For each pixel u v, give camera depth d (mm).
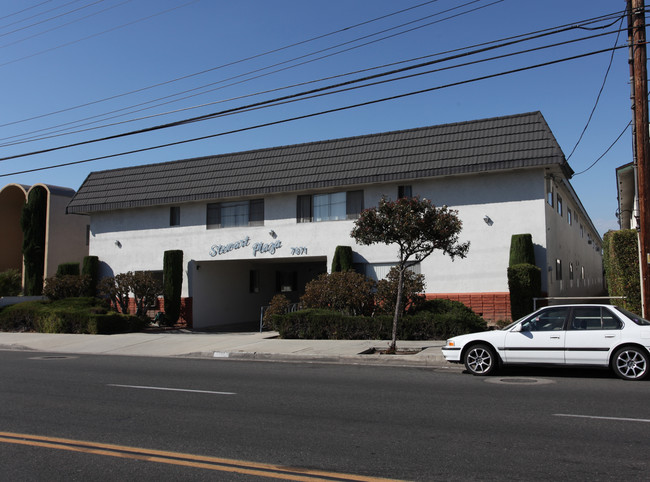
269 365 14141
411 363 14023
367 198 23344
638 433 6844
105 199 29000
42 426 7676
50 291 26844
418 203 14930
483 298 21156
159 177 28375
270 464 5898
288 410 8531
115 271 29078
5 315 24938
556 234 23266
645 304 13641
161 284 27812
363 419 7863
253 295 31531
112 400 9484
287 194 25062
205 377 12094
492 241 21250
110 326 22922
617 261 16406
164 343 19312
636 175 14164
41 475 5652
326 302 19703
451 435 6922
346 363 14320
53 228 32531
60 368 13867
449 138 22297
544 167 20500
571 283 27859
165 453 6340
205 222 26922
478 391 9906
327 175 23656
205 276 27641
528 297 18516
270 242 25250
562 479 5281
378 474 5527
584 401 8805
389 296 18359
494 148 21062
